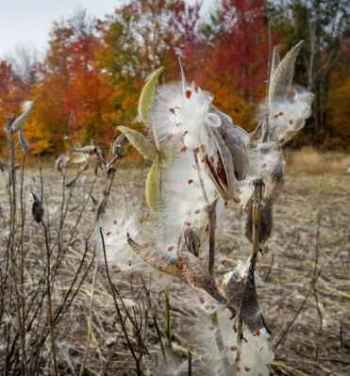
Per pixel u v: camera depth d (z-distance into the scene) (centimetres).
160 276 117
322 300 351
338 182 1359
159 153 107
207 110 96
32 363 177
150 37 1780
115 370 212
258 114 111
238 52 1753
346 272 440
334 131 2355
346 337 278
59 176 766
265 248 114
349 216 791
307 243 561
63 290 309
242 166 98
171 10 1762
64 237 411
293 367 236
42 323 231
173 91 103
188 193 104
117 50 1811
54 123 1084
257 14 1823
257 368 111
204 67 1683
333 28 2794
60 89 1368
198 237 106
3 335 205
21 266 176
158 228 108
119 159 150
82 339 246
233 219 577
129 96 1512
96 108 1363
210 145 95
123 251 119
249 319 102
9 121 166
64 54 1792
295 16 2739
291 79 109
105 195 140
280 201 977
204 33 2302
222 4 1859
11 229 180
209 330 114
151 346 226
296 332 282
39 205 149
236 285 103
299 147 2116
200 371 141
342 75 2589
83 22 1956
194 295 114
